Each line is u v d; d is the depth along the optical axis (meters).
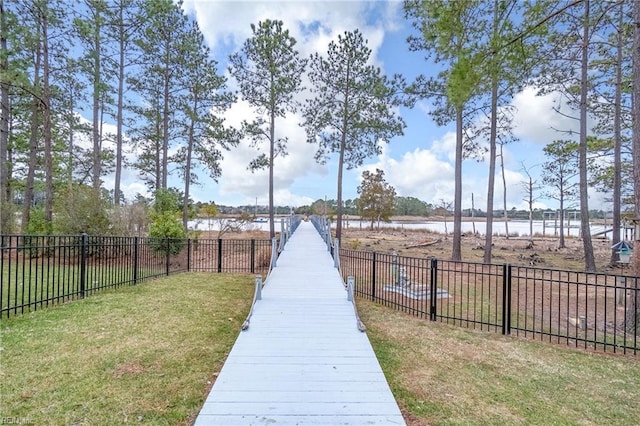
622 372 3.64
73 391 2.86
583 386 3.29
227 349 3.90
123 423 2.45
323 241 14.27
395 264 7.76
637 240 5.23
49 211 12.20
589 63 11.33
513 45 4.84
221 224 18.97
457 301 7.13
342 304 5.26
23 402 2.67
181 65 15.73
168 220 11.38
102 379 3.09
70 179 17.47
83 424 2.42
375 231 33.59
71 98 15.01
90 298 6.18
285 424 2.41
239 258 13.04
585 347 4.41
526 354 4.11
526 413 2.76
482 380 3.35
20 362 3.39
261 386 2.91
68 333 4.25
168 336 4.27
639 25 5.35
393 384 3.20
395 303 6.36
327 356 3.52
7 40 10.73
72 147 18.81
